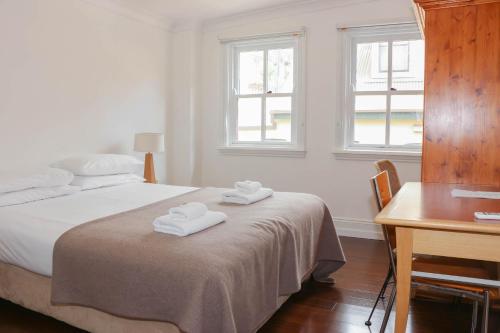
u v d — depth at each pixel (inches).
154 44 170.2
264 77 175.6
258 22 170.2
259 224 82.9
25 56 121.2
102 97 147.6
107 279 68.4
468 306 97.2
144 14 163.0
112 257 68.6
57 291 73.8
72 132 137.0
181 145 181.8
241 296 66.9
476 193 81.0
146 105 167.8
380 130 157.3
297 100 167.2
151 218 87.1
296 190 169.3
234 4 158.6
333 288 108.7
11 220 86.6
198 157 185.6
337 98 158.4
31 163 124.5
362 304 98.6
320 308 96.3
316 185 165.3
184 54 178.1
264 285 76.5
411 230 60.9
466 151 96.1
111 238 73.3
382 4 148.7
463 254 58.8
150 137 150.9
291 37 165.6
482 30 93.1
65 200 106.7
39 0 124.4
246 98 180.2
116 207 99.3
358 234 158.9
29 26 121.9
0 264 89.2
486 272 72.9
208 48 182.7
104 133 149.2
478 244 58.1
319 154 163.6
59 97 132.0
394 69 153.9
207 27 181.8
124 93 156.9
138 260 66.4
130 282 66.2
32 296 84.5
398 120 154.5
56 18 129.7
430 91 97.9
